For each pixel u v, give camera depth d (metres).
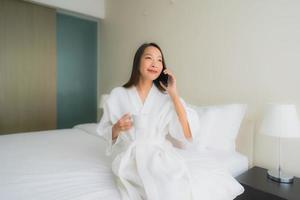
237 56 1.80
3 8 2.51
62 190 1.03
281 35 1.56
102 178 1.17
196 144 1.56
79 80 3.16
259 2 1.67
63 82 3.01
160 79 1.29
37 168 1.28
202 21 2.03
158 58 1.24
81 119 3.21
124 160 1.11
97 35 3.29
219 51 1.92
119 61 2.99
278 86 1.59
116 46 3.03
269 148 1.64
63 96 3.03
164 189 0.97
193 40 2.11
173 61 2.30
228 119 1.66
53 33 2.86
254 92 1.71
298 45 1.49
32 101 2.76
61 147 1.70
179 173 1.04
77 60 3.12
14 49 2.60
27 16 2.66
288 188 1.32
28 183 1.09
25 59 2.68
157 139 1.20
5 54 2.55
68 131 2.24
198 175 1.15
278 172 1.50
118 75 3.03
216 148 1.65
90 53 3.25
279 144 1.53
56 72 2.93
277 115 1.36
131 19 2.77
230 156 1.60
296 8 1.49
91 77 3.28
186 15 2.16
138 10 2.67
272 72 1.61
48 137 1.98
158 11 2.43
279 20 1.57
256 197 1.31
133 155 1.13
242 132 1.75
